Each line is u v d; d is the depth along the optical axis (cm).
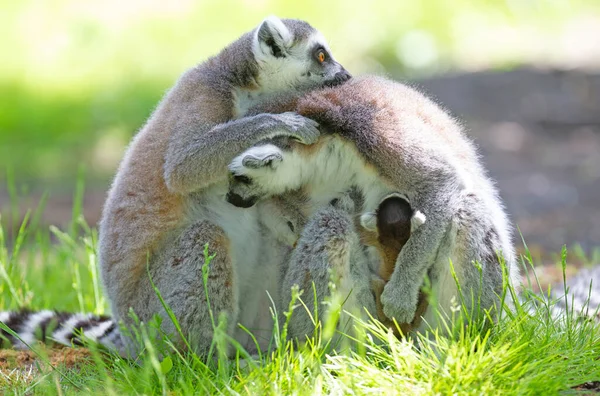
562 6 4144
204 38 3759
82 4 4144
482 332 909
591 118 2780
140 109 3100
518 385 770
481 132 2686
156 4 4069
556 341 880
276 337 844
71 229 1478
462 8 4034
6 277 1188
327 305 913
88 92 3347
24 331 1068
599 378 811
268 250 1034
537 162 2439
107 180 2495
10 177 1448
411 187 933
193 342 945
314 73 1136
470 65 3444
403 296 909
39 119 3038
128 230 995
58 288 1307
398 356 818
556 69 3288
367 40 3641
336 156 973
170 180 975
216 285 943
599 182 2236
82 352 1005
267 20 1104
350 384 777
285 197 1003
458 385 770
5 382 880
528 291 966
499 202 1020
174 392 817
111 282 1018
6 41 3850
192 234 951
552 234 1828
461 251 915
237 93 1080
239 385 785
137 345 970
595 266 1327
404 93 1028
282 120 959
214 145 973
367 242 969
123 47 3712
